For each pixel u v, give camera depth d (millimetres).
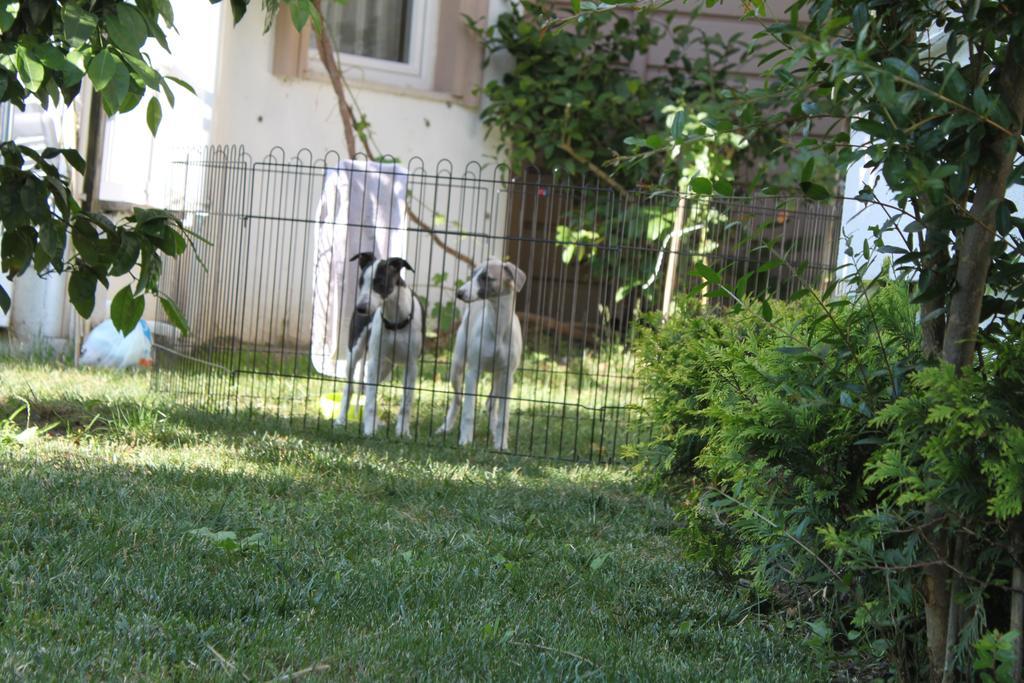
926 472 2537
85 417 5598
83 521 3533
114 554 3289
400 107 10109
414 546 3928
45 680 2375
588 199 10633
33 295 7734
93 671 2494
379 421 6898
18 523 3428
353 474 5051
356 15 10039
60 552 3236
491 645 2943
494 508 4645
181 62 8344
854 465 2869
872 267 5234
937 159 2387
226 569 3324
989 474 2393
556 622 3229
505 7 10414
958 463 2412
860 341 2865
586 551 4102
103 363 7676
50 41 3395
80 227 4059
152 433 5332
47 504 3672
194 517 3861
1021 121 2389
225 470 4727
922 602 2787
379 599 3236
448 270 10617
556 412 7551
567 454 6176
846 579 2703
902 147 2254
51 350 7645
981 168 2408
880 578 2789
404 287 6582
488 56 10445
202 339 8211
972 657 2535
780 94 2389
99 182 7641
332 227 7336
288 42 9570
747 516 3047
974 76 2436
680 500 4820
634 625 3340
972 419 2367
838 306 2990
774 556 3104
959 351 2521
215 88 8977
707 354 3803
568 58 10352
